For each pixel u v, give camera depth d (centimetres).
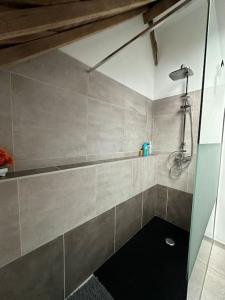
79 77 108
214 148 109
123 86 147
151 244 154
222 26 121
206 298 107
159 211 197
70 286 104
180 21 167
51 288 92
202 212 89
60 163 102
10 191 68
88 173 104
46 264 87
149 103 188
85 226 108
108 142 137
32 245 79
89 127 119
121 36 138
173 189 182
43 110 90
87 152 120
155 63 190
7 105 77
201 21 152
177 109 173
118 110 144
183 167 171
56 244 91
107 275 121
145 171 169
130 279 118
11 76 77
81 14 52
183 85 167
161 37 184
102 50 122
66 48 99
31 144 87
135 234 168
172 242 157
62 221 92
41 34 63
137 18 152
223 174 147
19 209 72
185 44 165
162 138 188
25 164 86
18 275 76
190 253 70
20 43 62
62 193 90
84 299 103
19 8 45
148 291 110
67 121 103
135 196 159
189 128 165
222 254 146
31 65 83
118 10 62
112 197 129
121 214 142
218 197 152
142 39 165
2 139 76
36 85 86
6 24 42
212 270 129
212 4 73
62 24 50
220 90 111
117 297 105
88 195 107
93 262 120
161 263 133
